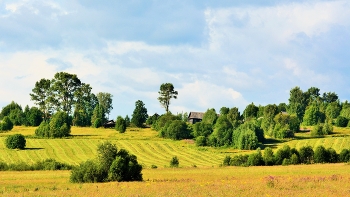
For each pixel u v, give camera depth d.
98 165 61.44
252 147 147.75
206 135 164.00
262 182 52.00
